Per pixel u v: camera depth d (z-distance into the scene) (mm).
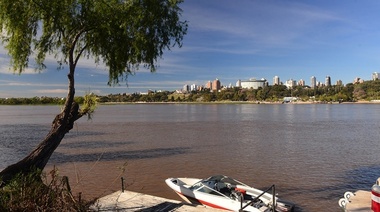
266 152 37094
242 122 86062
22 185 7910
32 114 147125
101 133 58594
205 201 14609
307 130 63281
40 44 11633
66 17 11031
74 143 44750
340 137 51688
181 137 52062
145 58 12125
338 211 18047
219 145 42781
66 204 7258
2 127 73312
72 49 11625
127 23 11109
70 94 11852
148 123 84125
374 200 9203
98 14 11016
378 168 28609
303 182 23984
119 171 26969
